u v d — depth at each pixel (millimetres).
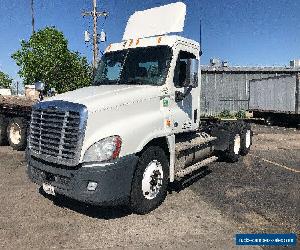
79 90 6199
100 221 5441
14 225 5230
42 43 32562
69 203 6234
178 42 6672
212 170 9008
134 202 5551
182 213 5812
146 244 4637
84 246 4566
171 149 6332
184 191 7070
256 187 7434
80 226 5234
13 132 11438
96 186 4980
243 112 35281
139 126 5551
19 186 7238
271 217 5652
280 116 25641
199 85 7508
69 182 5129
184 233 5004
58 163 5133
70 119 5098
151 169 5812
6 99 11898
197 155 7645
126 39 7508
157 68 6492
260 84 28188
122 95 5637
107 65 7145
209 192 7020
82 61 33125
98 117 5117
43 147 5395
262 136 17812
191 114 7180
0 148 11852
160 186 6043
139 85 6402
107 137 5090
